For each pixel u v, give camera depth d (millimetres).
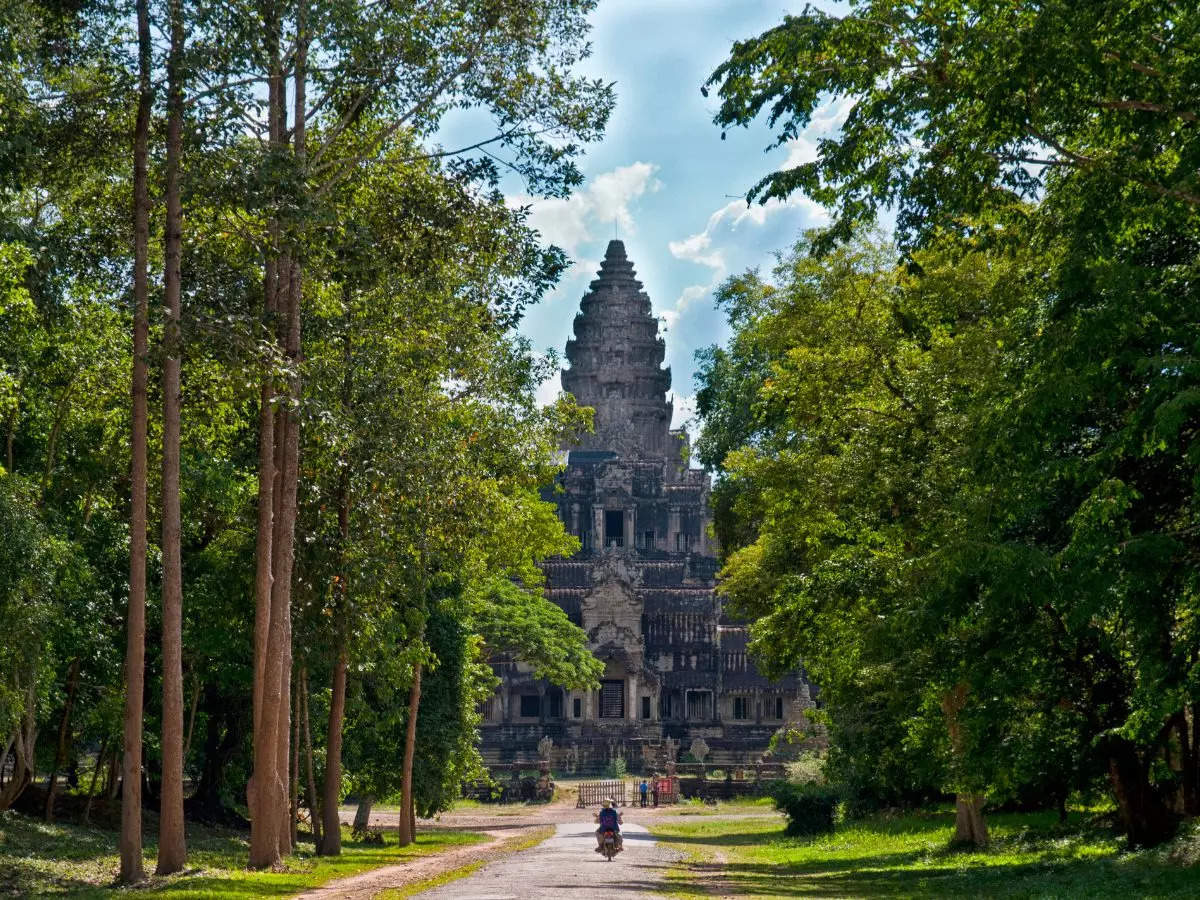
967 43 26203
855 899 30422
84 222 39062
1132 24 24359
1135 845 36719
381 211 40938
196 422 45438
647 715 156625
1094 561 26094
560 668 86750
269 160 34188
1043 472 26922
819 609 43656
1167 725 36031
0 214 33250
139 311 34312
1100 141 28016
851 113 29469
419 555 51625
